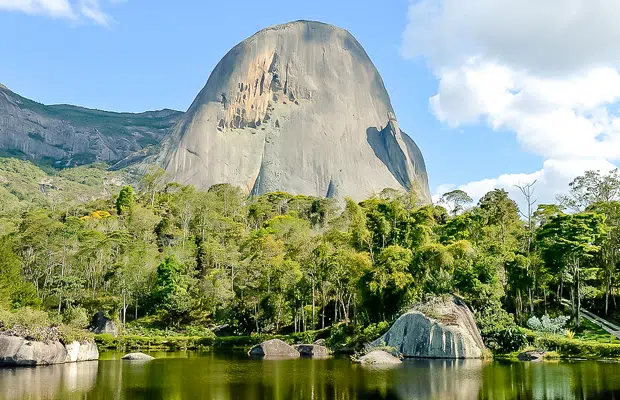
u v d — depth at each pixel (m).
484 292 72.25
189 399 35.66
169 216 149.25
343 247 90.81
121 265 102.69
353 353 70.81
